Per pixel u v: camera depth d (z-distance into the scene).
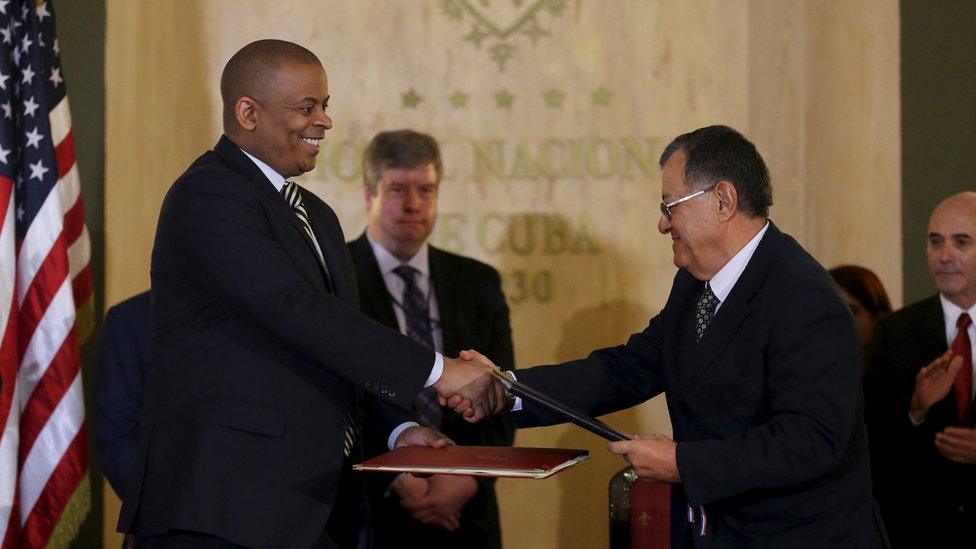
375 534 8.22
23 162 8.18
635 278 11.13
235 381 5.75
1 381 7.71
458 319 8.64
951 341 8.24
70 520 8.04
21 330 8.06
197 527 5.54
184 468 5.65
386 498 8.25
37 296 8.08
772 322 5.63
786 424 5.42
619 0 11.18
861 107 11.05
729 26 11.27
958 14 11.31
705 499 5.41
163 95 10.59
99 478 10.38
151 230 10.48
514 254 11.06
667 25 11.22
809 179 11.20
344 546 6.29
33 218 8.12
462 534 8.37
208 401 5.72
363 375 5.83
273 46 6.10
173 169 10.61
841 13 11.12
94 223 10.45
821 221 11.12
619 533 6.87
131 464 7.37
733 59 11.27
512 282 11.05
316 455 5.82
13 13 8.27
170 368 5.85
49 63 8.61
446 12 11.06
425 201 8.64
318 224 6.42
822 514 5.64
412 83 11.04
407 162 8.60
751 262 5.78
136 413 7.60
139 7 10.51
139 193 10.48
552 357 11.05
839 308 5.57
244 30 10.80
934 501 7.98
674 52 11.22
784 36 11.26
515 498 10.99
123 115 10.45
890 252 11.01
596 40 11.17
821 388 5.45
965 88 11.33
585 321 11.08
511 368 8.77
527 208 11.08
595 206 11.12
